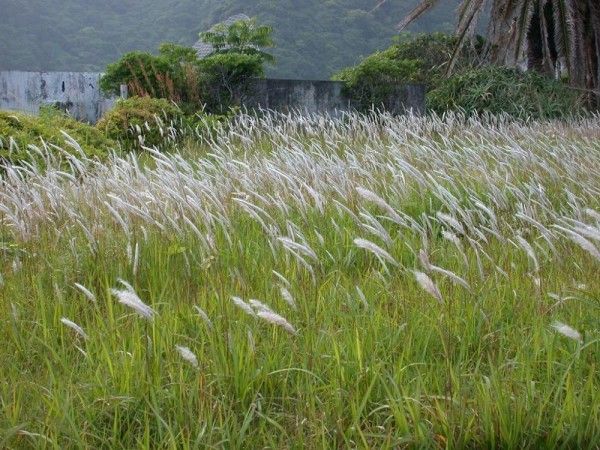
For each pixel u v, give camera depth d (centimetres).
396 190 745
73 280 534
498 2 2008
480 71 1939
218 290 489
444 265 582
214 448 332
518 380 385
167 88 1612
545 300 483
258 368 400
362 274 579
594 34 2034
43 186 651
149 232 592
